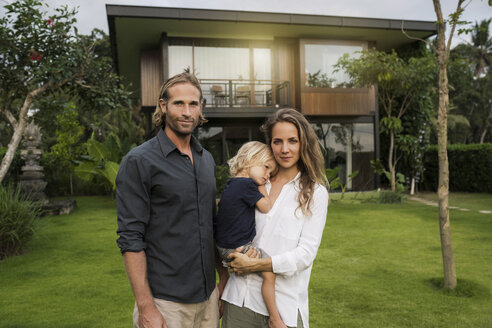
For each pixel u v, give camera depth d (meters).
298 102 12.79
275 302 1.70
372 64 10.77
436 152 13.80
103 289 4.00
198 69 12.46
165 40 12.08
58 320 3.20
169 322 1.68
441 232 3.88
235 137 12.71
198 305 1.77
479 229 6.76
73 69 8.13
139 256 1.60
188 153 1.80
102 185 14.02
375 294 3.72
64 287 4.06
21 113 7.62
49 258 5.28
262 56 12.93
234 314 1.79
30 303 3.60
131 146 12.63
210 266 1.81
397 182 12.04
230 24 11.59
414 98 12.54
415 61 11.09
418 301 3.53
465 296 3.63
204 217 1.78
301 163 1.87
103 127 19.23
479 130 37.75
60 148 11.20
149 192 1.67
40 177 10.41
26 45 7.54
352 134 12.94
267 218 1.79
